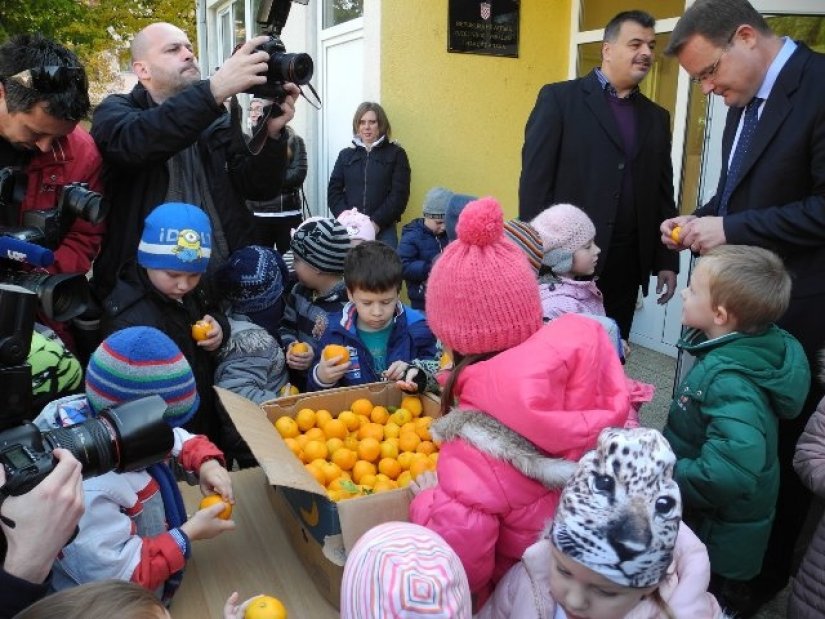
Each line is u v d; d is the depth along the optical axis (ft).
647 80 15.40
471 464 4.05
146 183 7.90
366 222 11.80
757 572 6.43
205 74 34.04
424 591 2.97
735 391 5.82
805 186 7.18
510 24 16.30
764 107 7.22
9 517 3.18
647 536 3.10
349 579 3.22
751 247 6.29
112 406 3.92
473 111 16.57
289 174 17.61
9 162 6.67
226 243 8.50
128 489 4.34
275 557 5.09
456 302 4.26
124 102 8.07
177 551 4.31
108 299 6.88
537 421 3.85
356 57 19.17
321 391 6.79
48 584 3.48
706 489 5.78
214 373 7.46
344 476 5.96
